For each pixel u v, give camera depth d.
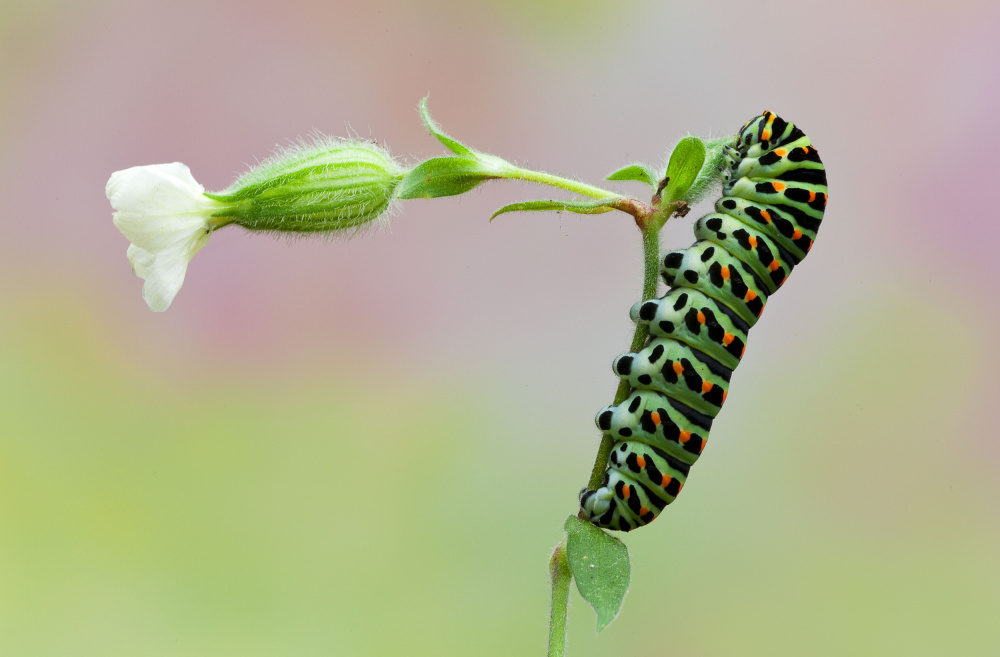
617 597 0.35
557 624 0.35
